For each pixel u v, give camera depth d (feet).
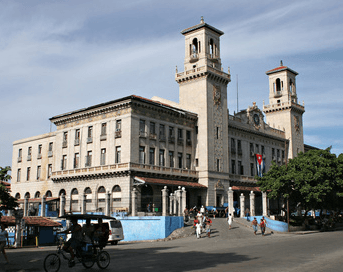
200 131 218.38
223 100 232.53
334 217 221.66
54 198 198.08
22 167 253.85
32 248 114.01
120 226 124.67
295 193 190.08
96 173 191.72
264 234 153.07
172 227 142.51
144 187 183.21
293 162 192.44
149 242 129.29
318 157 185.47
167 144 202.59
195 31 229.86
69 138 214.48
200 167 214.90
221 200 218.38
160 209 188.96
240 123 249.96
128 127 184.14
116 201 183.11
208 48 226.58
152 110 196.65
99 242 62.39
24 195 246.47
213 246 101.30
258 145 267.59
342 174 186.91
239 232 151.12
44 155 237.66
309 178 180.14
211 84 224.33
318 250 85.97
